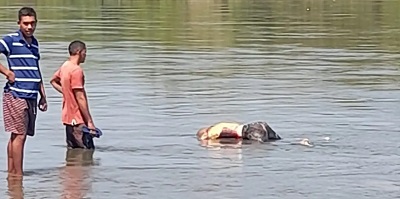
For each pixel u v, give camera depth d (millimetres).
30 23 9375
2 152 10664
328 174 9617
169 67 19641
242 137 11617
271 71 19062
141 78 17688
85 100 11008
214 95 15523
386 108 14172
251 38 26875
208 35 27953
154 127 12484
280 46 24531
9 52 9391
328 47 24453
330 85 16906
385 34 28734
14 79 9383
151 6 47438
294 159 10391
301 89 16344
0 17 34781
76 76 10953
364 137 11750
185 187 9031
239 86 16703
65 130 11820
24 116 9461
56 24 32125
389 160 10328
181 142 11430
